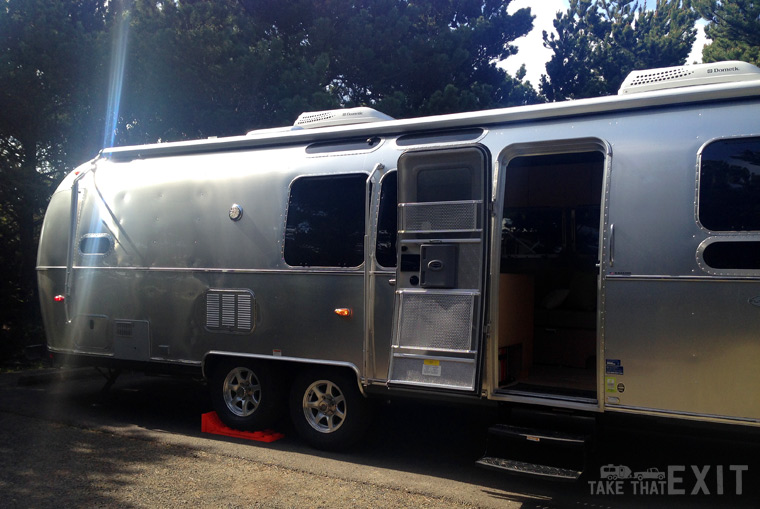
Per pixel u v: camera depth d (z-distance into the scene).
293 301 5.82
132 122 10.59
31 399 7.92
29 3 10.31
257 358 6.02
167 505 4.51
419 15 14.17
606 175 4.64
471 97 11.70
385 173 5.52
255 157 6.25
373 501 4.62
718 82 4.67
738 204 4.26
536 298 7.04
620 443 6.00
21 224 11.52
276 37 12.10
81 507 4.46
